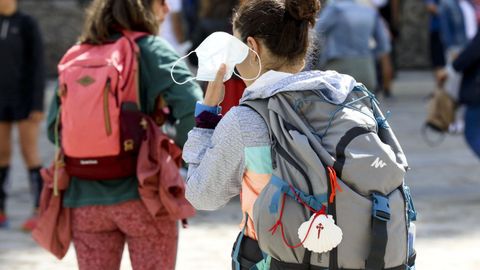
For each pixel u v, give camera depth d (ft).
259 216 17.02
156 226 23.79
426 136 67.62
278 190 17.01
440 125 58.34
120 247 24.31
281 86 17.69
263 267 17.90
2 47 43.55
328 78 17.99
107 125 23.02
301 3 18.13
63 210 24.30
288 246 16.97
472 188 53.01
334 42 56.13
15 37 43.68
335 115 17.58
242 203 18.12
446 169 58.59
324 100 17.67
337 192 16.90
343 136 17.31
